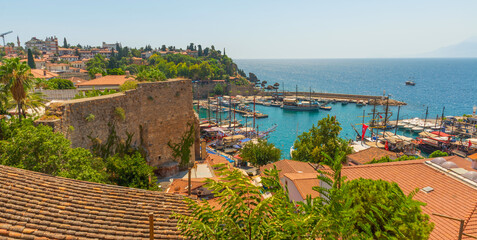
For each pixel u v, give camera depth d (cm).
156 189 3634
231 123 13562
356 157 6725
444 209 2330
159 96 4775
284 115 15838
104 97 4050
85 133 3738
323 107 17138
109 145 4081
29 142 2650
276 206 1120
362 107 17788
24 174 1698
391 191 1656
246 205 1201
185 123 5178
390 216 1530
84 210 1513
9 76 3338
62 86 10931
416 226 1378
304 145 6388
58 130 3275
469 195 2411
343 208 1216
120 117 4184
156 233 1455
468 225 2084
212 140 10825
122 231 1431
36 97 3981
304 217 1120
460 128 11894
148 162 4634
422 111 16625
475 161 3053
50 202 1503
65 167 2802
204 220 1120
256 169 6925
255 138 10925
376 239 1483
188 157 5244
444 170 2836
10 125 3241
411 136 11950
